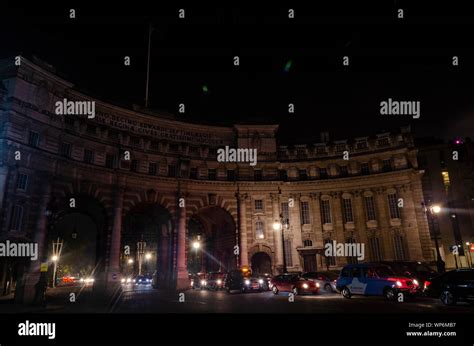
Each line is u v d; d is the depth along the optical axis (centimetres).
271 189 4834
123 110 4425
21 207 3241
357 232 4678
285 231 4762
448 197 5119
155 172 4522
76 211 4131
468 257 4794
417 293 2070
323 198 4872
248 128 4988
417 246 4331
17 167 3228
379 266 2258
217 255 5278
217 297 2783
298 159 5012
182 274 4284
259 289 3309
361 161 4869
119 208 4078
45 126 3531
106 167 4056
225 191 4766
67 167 3741
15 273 3734
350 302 2100
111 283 3803
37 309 2103
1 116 3253
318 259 4659
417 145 5522
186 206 4572
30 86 3462
